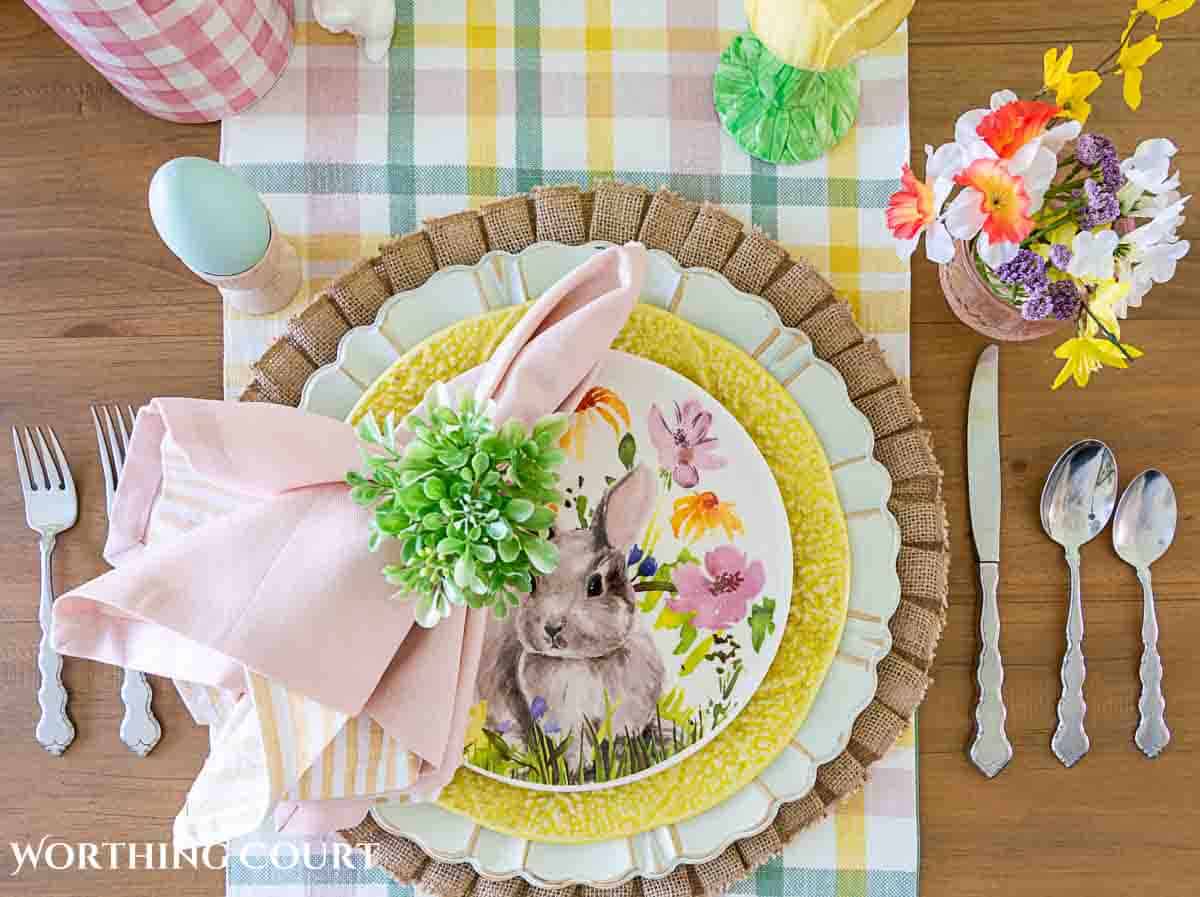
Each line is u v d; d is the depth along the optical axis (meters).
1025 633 0.74
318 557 0.58
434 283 0.66
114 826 0.72
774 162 0.73
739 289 0.69
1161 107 0.75
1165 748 0.73
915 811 0.72
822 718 0.67
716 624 0.67
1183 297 0.75
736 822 0.67
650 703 0.67
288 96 0.73
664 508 0.68
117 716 0.72
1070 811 0.73
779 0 0.54
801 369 0.68
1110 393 0.75
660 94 0.74
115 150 0.74
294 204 0.73
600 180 0.70
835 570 0.67
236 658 0.56
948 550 0.71
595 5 0.74
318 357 0.68
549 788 0.66
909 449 0.68
